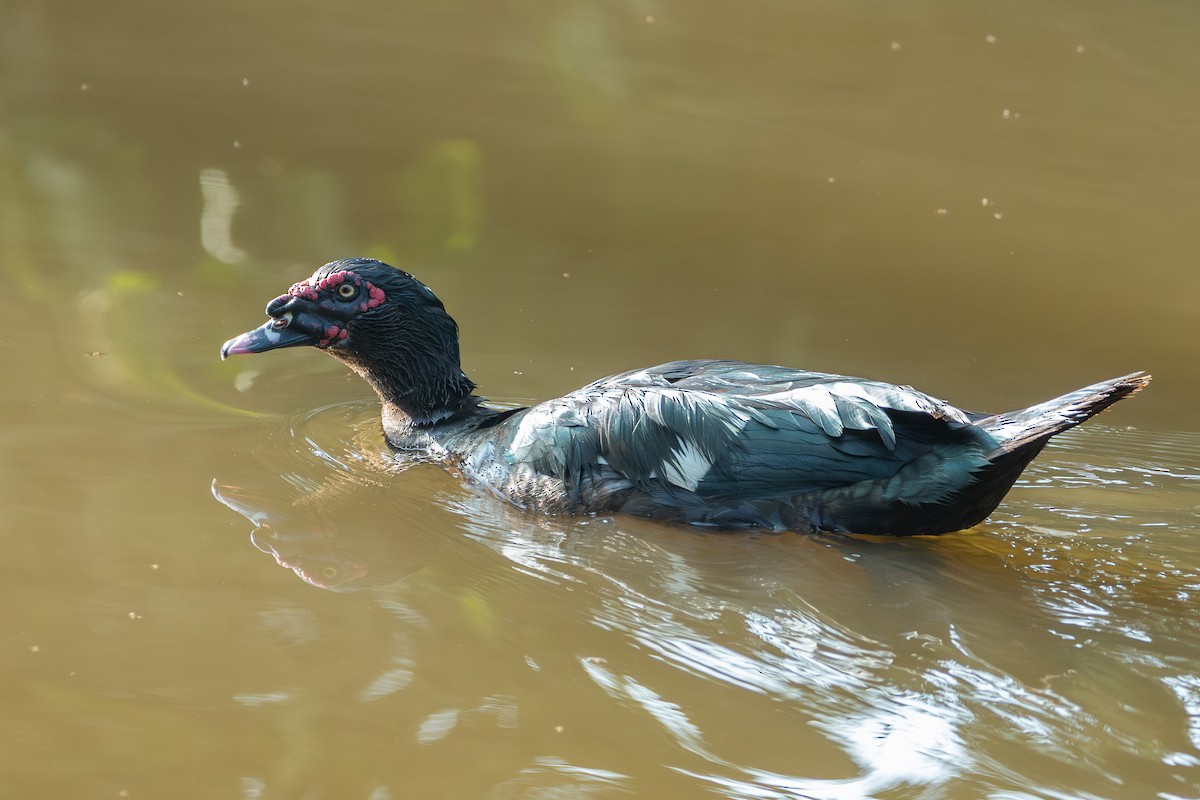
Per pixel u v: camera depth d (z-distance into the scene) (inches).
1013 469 366.3
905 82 851.4
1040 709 304.8
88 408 460.4
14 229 611.2
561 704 305.6
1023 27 936.9
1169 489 429.7
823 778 281.7
